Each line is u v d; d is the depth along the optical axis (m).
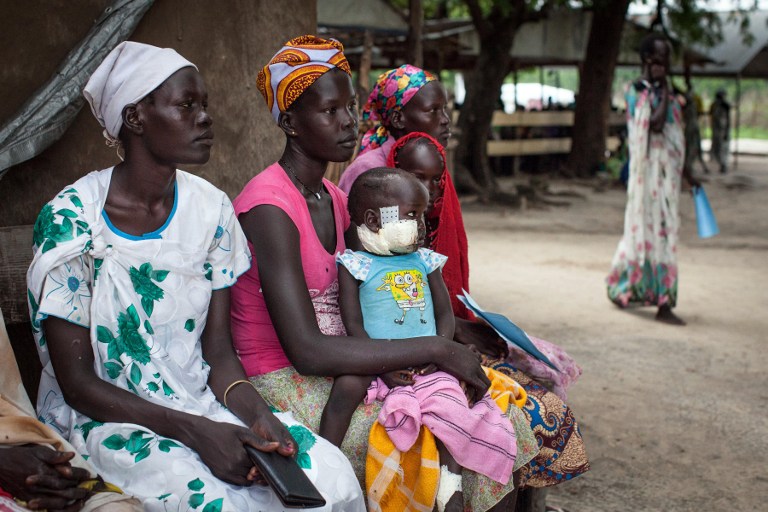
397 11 11.41
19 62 2.88
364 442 2.58
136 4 3.03
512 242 10.78
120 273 2.37
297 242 2.66
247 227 2.68
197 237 2.50
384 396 2.59
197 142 2.37
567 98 42.47
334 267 2.82
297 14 4.09
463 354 2.62
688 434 4.58
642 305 7.09
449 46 16.17
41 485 1.96
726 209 14.35
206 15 3.61
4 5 2.83
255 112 3.93
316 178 2.86
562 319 6.97
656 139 6.76
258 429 2.35
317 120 2.72
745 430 4.65
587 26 18.23
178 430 2.27
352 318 2.68
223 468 2.21
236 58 3.79
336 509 2.26
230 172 3.84
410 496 2.52
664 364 5.81
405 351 2.56
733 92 46.91
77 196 2.36
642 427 4.67
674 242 6.87
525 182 18.73
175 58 2.35
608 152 21.59
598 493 3.87
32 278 2.30
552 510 3.49
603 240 11.04
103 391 2.32
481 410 2.55
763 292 8.08
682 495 3.88
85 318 2.35
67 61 2.91
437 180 3.21
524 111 21.05
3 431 2.01
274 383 2.72
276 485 2.14
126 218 2.40
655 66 6.68
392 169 2.72
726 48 23.94
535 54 17.38
